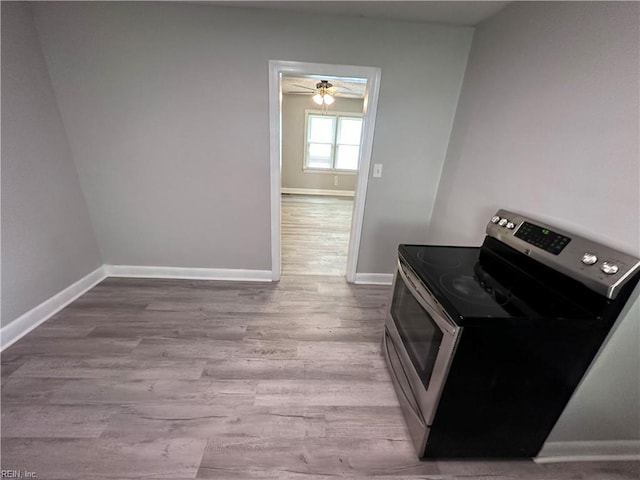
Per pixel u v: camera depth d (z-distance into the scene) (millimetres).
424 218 2553
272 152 2260
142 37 1906
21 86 1777
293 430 1336
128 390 1495
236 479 1139
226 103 2102
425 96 2156
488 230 1533
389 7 1764
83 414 1358
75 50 1911
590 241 1053
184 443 1257
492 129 1726
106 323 2000
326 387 1577
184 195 2383
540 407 1129
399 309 1511
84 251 2357
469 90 2012
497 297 1082
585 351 1026
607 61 1014
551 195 1267
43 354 1703
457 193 2121
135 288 2457
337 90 5488
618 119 972
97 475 1130
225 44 1951
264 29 1931
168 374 1608
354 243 2645
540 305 1034
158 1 1815
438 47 2031
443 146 2303
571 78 1168
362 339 1983
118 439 1259
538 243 1219
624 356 1044
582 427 1188
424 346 1200
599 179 1041
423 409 1169
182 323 2047
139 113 2104
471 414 1121
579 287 1036
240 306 2295
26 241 1856
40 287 1972
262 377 1622
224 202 2424
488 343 977
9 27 1688
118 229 2467
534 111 1378
